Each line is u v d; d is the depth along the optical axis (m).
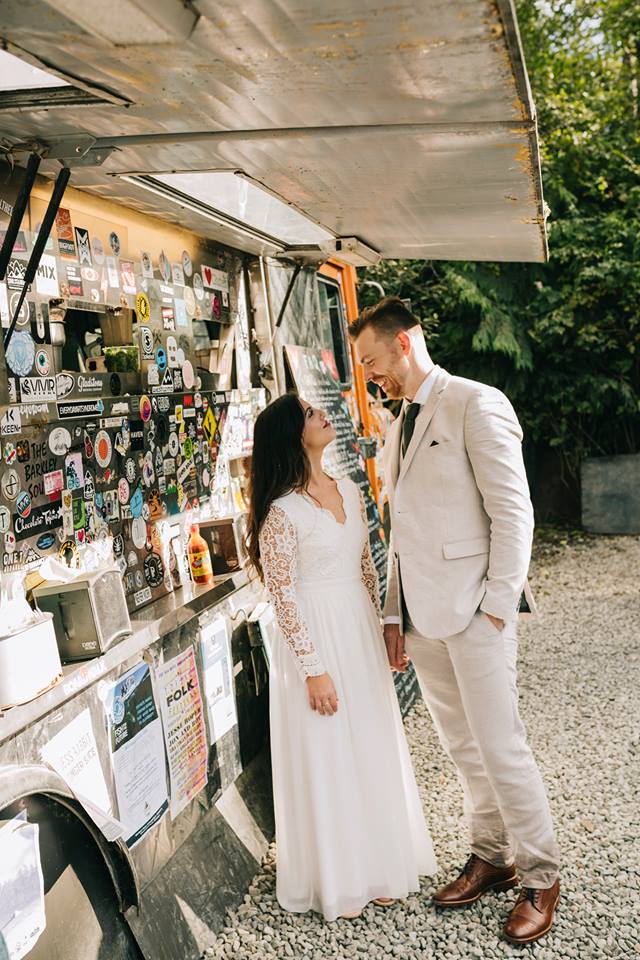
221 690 3.07
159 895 2.52
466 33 1.36
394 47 1.41
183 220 3.11
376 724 2.81
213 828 2.94
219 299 3.65
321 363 4.68
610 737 4.12
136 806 2.43
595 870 2.98
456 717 2.87
